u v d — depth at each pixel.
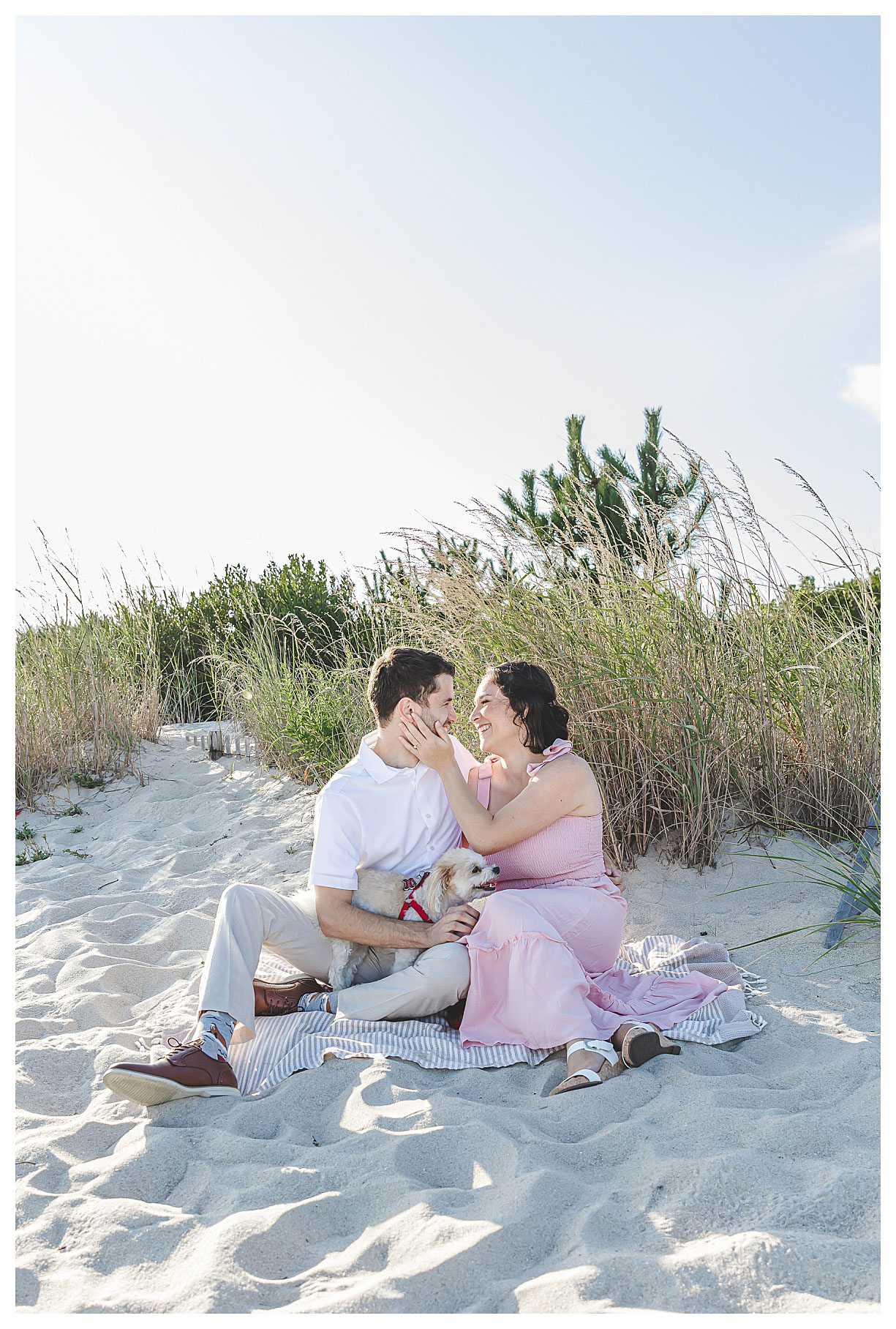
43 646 7.83
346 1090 2.53
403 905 2.98
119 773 7.24
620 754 4.23
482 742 3.24
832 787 4.17
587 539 4.93
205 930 4.06
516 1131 2.25
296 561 10.31
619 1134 2.21
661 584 4.59
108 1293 1.76
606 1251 1.76
